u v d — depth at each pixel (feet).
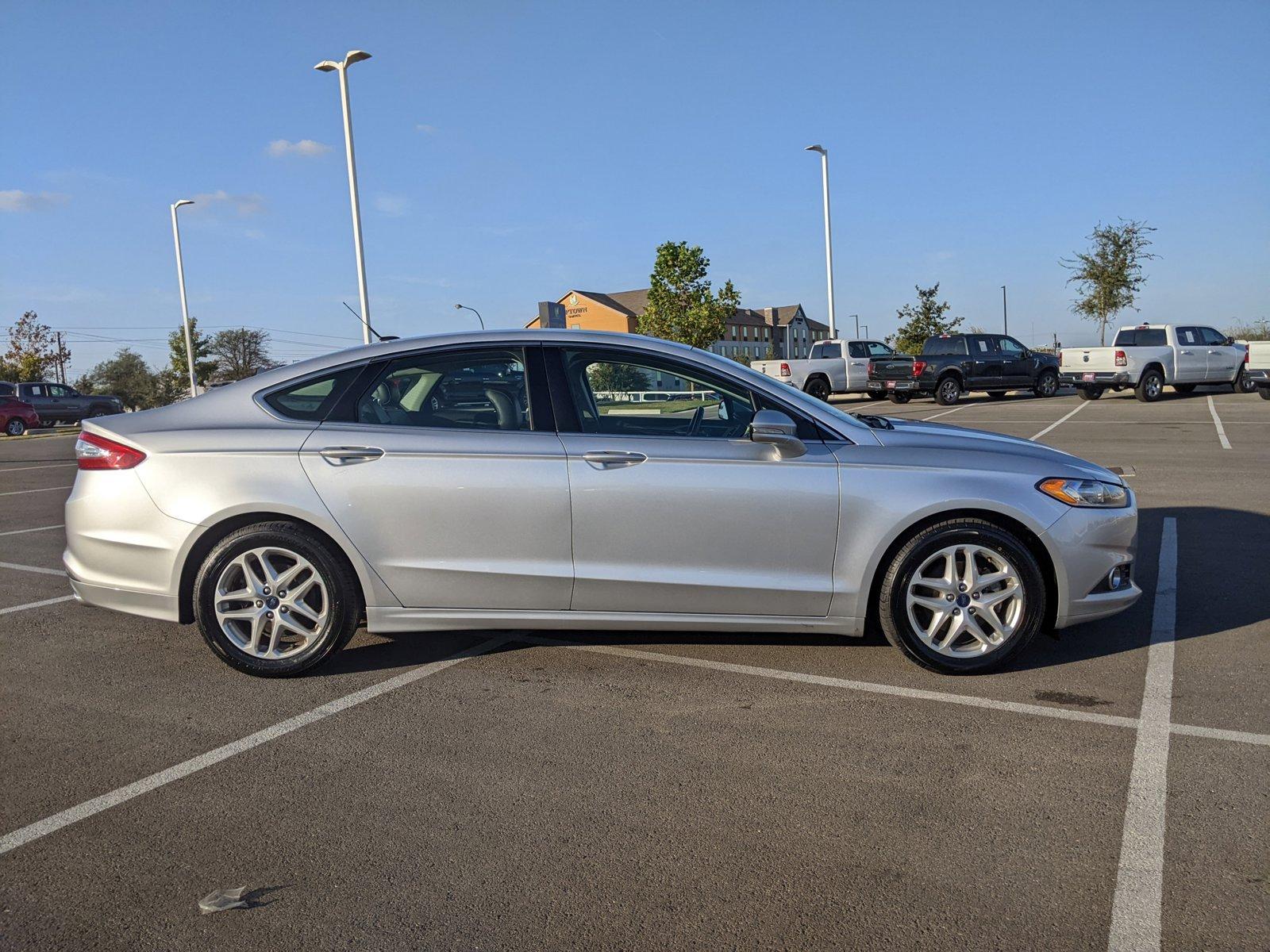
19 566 23.84
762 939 7.92
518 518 13.85
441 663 15.11
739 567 13.92
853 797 10.39
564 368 14.29
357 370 14.44
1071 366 81.46
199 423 14.32
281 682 14.34
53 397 109.19
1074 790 10.42
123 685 14.40
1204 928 7.92
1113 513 14.19
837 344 90.17
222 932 8.16
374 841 9.67
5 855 9.51
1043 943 7.77
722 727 12.41
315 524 13.84
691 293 141.79
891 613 13.91
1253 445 44.19
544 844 9.53
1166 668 14.29
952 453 14.14
